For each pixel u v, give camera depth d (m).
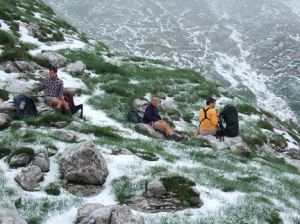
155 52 159.88
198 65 153.88
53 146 5.99
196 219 4.28
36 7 27.14
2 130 7.04
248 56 179.25
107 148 6.79
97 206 4.20
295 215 5.10
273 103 120.62
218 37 198.62
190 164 7.03
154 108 10.38
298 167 11.75
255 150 11.71
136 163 6.18
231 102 16.67
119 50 151.00
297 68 156.25
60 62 15.58
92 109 11.33
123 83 14.90
